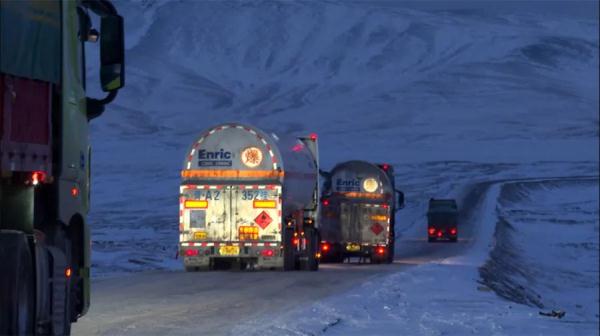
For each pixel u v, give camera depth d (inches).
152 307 1691.7
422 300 1999.3
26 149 887.1
